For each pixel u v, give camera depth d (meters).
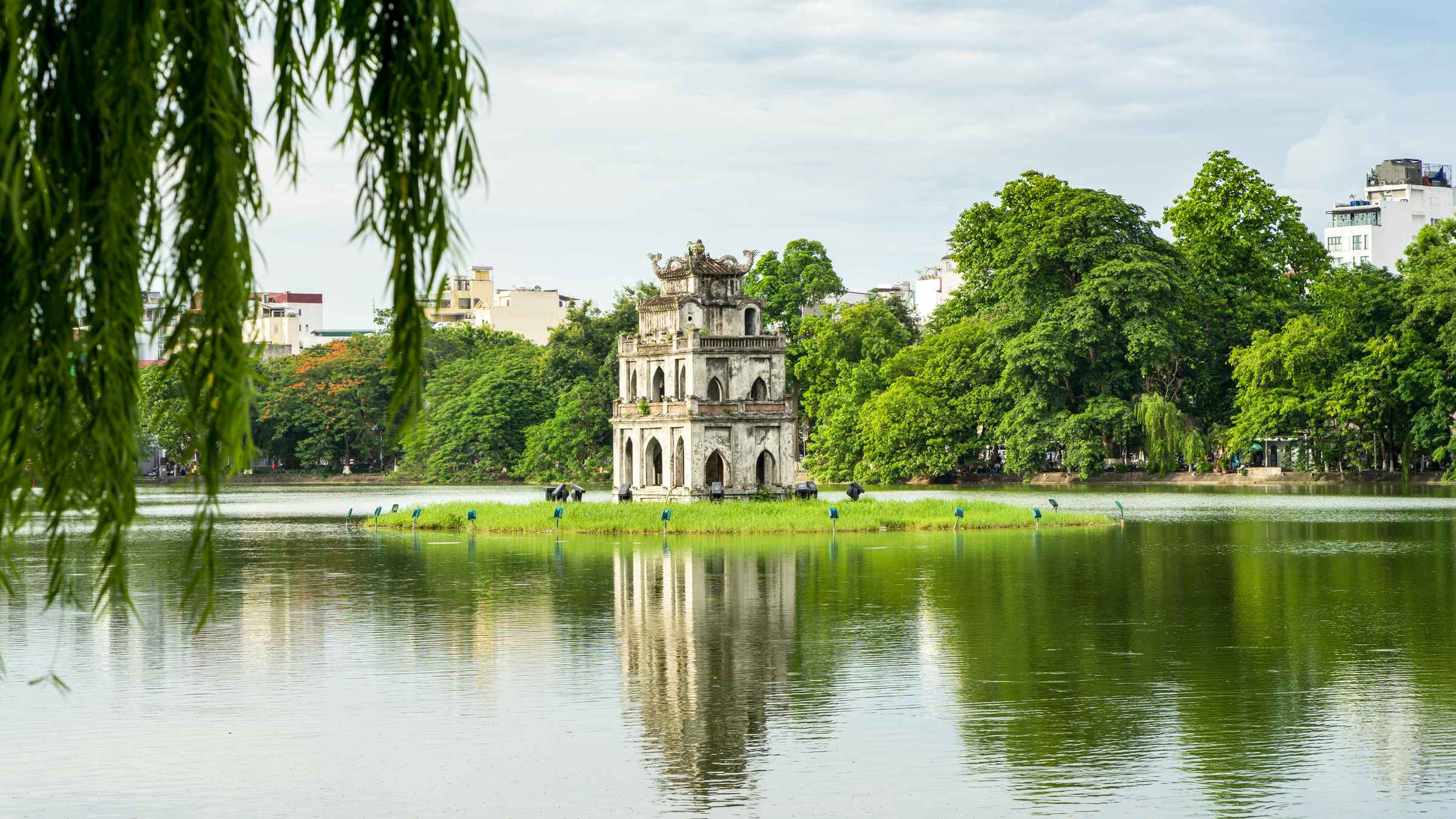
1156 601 51.47
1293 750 29.09
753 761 28.72
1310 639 42.41
